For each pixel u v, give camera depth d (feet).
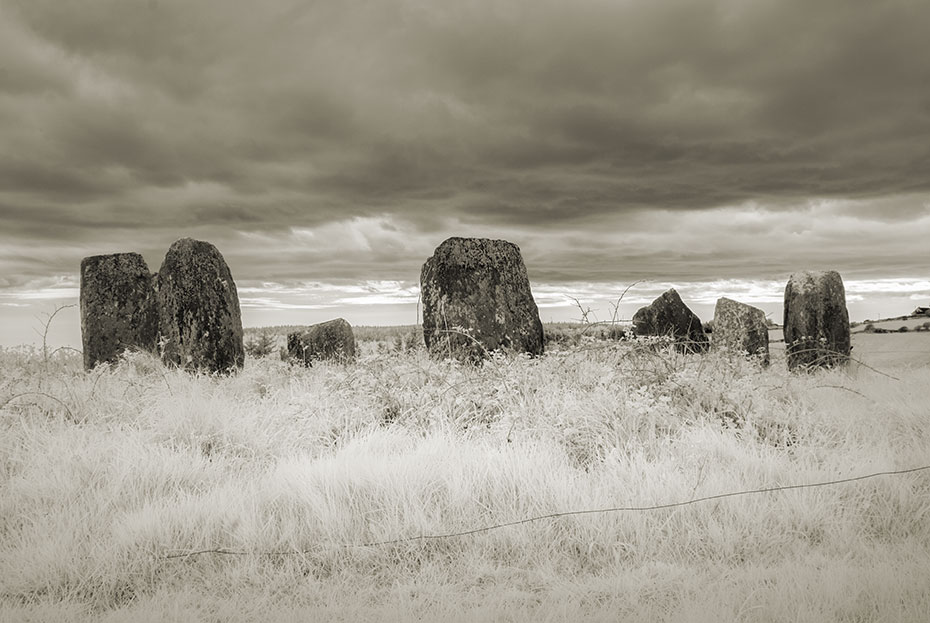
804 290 45.29
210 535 15.72
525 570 14.57
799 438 22.13
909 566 13.69
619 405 22.86
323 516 16.05
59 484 18.63
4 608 12.89
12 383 28.07
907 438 22.79
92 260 44.62
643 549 15.25
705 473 18.45
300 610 12.68
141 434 22.48
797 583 12.97
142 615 12.50
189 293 38.24
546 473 18.28
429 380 27.04
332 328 46.75
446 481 17.72
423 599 13.12
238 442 22.44
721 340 45.32
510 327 36.78
